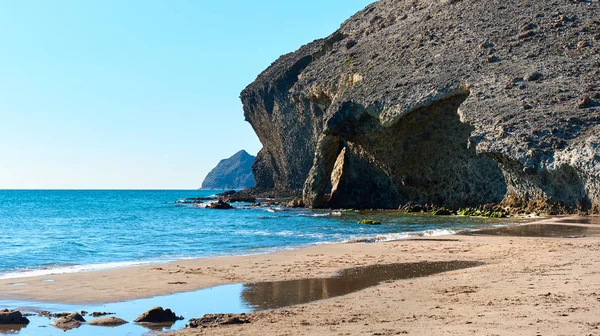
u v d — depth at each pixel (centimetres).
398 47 6575
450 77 5259
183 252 2434
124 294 1336
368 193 6303
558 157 3894
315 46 10050
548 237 2492
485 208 4862
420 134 5381
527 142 4094
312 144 9212
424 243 2405
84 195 19662
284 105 9775
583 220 3438
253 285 1446
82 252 2500
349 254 2084
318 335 892
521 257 1814
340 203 6469
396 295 1244
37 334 951
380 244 2414
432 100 5053
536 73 4891
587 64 4872
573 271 1433
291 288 1395
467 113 4697
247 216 5550
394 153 5625
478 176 5116
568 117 4178
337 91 6838
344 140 6175
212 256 2205
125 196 18012
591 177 3666
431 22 6806
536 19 5844
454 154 5259
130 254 2380
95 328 997
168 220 5244
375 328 929
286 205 7312
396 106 5238
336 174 6631
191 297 1295
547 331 851
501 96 4766
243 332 928
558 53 5181
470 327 901
